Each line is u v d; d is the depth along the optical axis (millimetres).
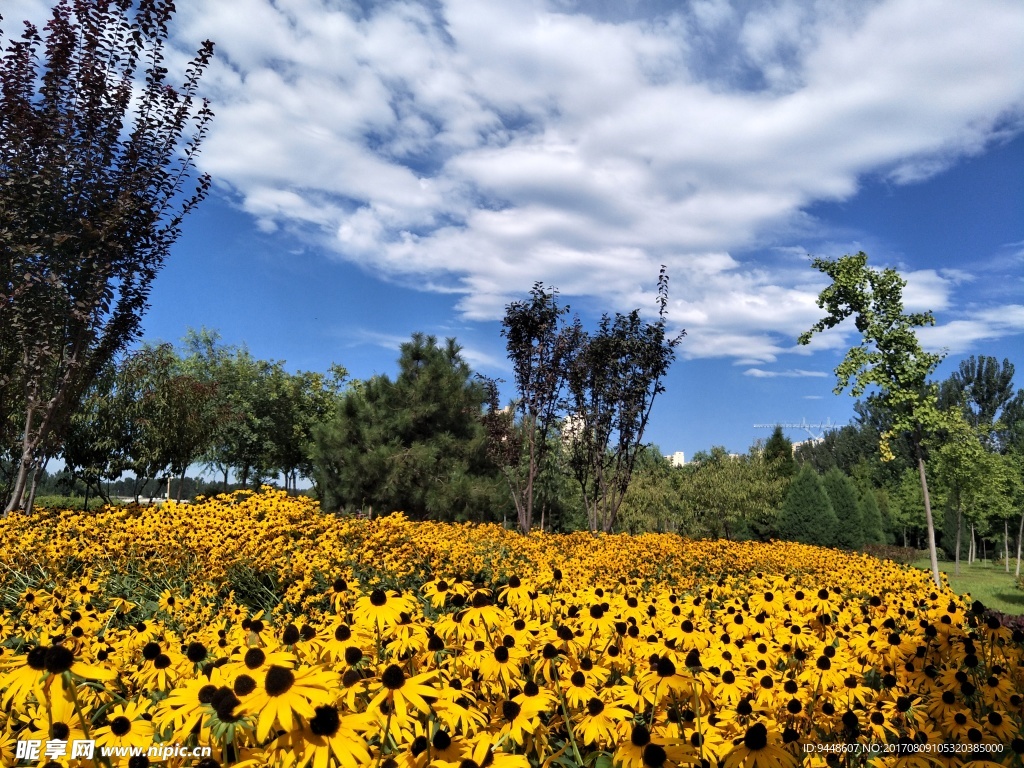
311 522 10484
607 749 2580
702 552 12633
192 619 5785
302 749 1785
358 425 19188
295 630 2859
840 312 13492
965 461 18578
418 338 20312
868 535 32469
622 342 17062
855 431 54344
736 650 3545
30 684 2160
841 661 3475
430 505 18297
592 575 9250
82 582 6543
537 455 17484
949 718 3078
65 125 11172
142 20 11281
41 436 10914
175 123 11727
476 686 2908
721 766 2467
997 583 19797
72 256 11188
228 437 30828
